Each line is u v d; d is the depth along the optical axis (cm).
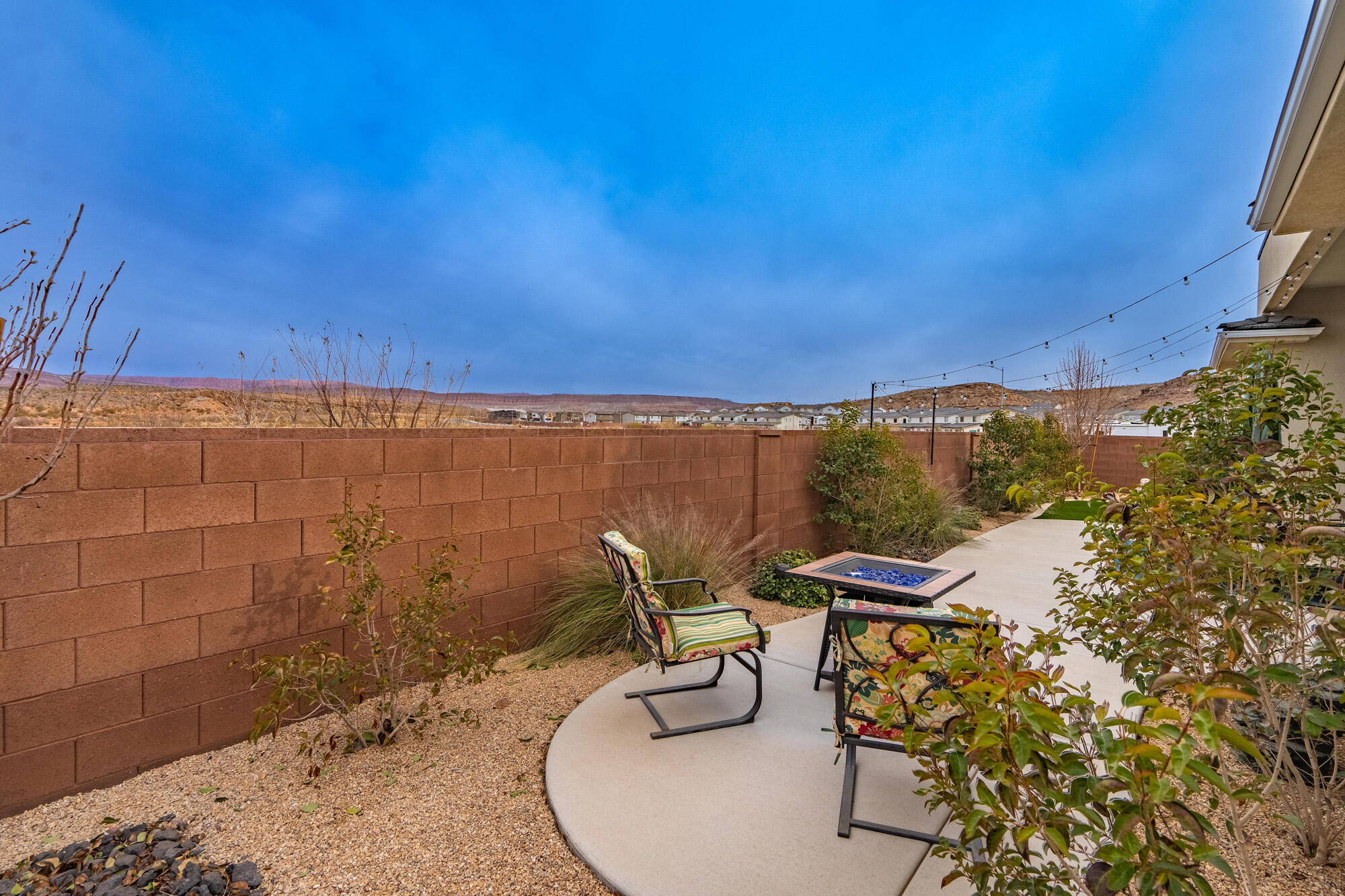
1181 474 272
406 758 277
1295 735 227
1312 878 189
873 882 193
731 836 217
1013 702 102
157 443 260
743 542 624
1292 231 343
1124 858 90
